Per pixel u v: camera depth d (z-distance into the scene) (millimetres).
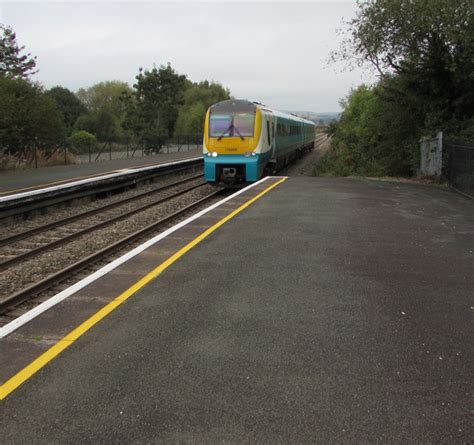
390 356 4102
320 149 53250
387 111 22391
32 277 8594
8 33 39812
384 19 19312
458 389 3590
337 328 4652
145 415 3285
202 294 5625
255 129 19000
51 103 37688
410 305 5266
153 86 59938
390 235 8633
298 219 10031
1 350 4281
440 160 18453
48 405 3418
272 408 3348
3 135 32906
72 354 4180
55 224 13133
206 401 3439
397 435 3062
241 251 7500
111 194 20109
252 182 19156
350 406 3369
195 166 31578
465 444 2979
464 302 5379
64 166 28609
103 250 9656
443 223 9820
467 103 20297
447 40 18375
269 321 4824
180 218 13992
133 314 5059
